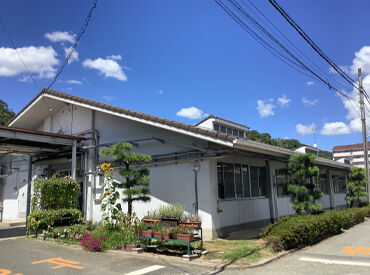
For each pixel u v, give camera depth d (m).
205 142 9.81
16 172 16.25
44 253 7.50
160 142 10.98
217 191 9.78
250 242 8.52
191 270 5.77
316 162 14.90
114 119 12.61
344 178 22.98
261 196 12.73
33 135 10.62
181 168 10.29
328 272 5.63
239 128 14.14
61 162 14.55
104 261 6.52
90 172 12.61
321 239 9.45
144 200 9.19
